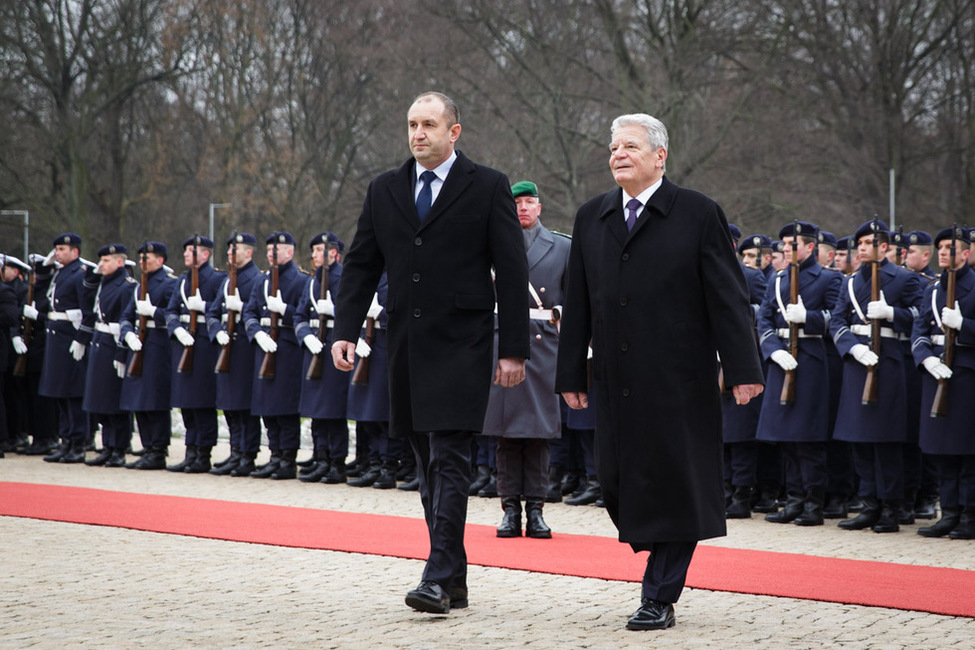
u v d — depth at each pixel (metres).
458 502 5.88
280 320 12.48
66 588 6.45
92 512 9.38
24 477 12.20
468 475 5.96
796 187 31.19
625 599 6.26
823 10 31.31
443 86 32.09
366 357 11.73
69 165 33.81
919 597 6.33
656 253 5.77
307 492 11.38
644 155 5.81
